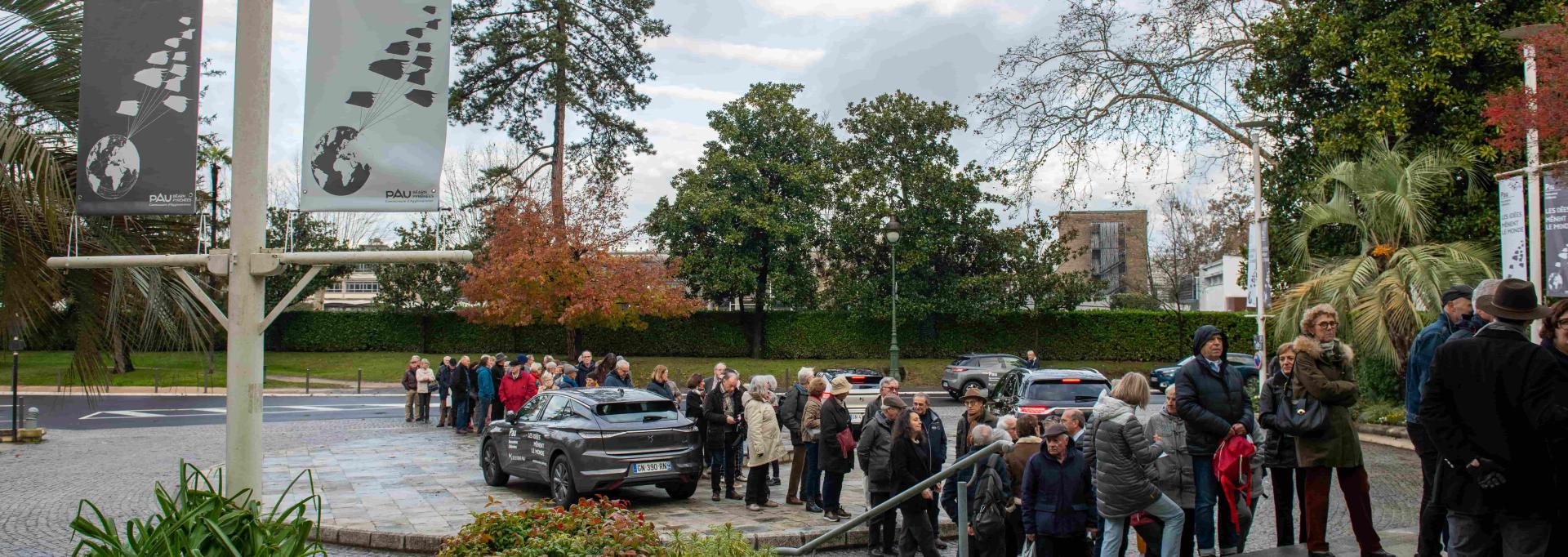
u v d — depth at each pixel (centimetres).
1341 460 646
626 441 1166
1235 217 3862
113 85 557
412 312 4541
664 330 4288
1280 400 688
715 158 3884
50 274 684
